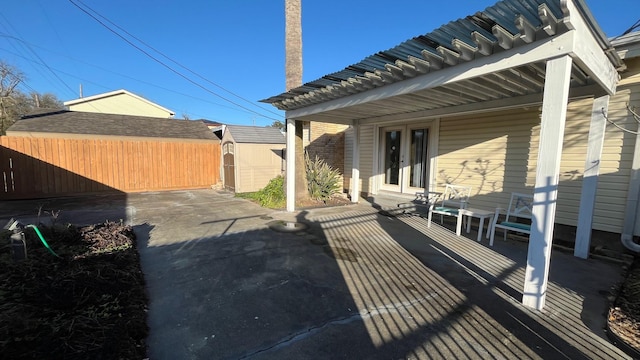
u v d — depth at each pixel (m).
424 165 7.17
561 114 2.43
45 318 2.02
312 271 3.52
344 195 9.35
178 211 7.17
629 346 2.07
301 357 2.00
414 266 3.72
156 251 4.20
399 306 2.71
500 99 4.71
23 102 19.59
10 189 8.80
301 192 8.10
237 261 3.83
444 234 5.28
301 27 8.38
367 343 2.16
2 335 1.73
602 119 3.86
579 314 2.60
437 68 3.31
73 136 10.47
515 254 4.21
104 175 10.28
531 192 5.22
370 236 5.10
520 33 2.48
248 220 6.21
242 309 2.63
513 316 2.55
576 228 4.63
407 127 7.50
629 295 2.90
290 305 2.71
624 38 3.71
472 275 3.45
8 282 2.48
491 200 5.79
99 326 1.99
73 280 2.57
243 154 10.49
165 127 13.16
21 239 2.96
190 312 2.57
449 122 6.46
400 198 7.48
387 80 3.98
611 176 4.30
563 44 2.36
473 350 2.09
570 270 3.66
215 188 12.01
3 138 8.62
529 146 5.22
